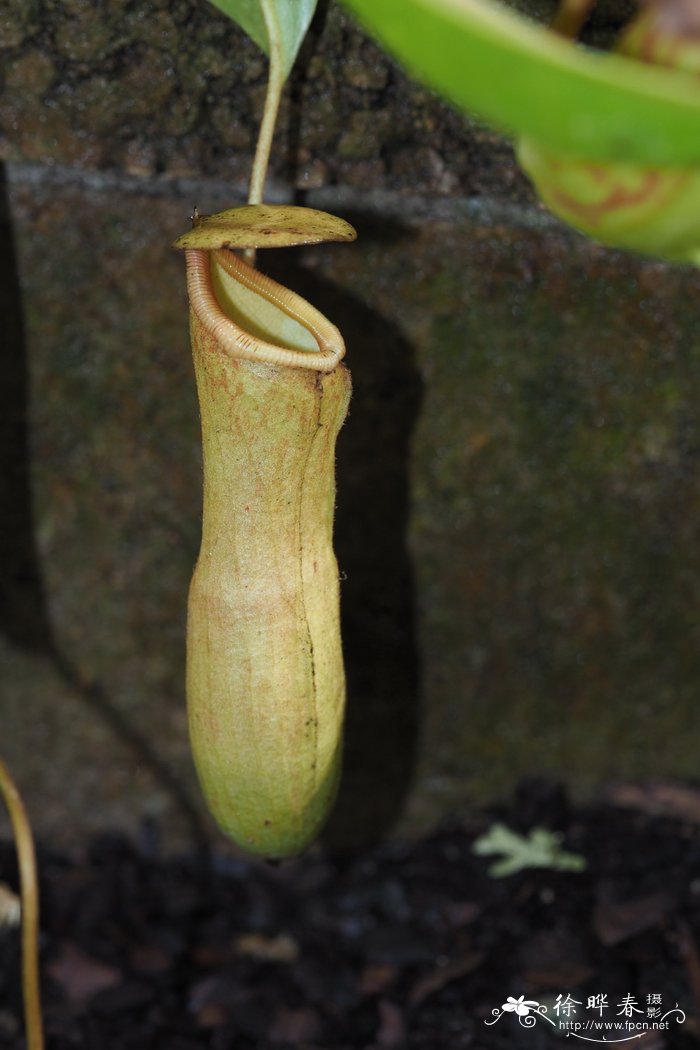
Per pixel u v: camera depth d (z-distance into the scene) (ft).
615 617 2.69
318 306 2.50
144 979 2.71
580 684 2.74
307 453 2.12
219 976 2.72
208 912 2.79
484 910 2.75
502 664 2.73
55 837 2.83
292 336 2.19
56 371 2.55
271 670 2.16
